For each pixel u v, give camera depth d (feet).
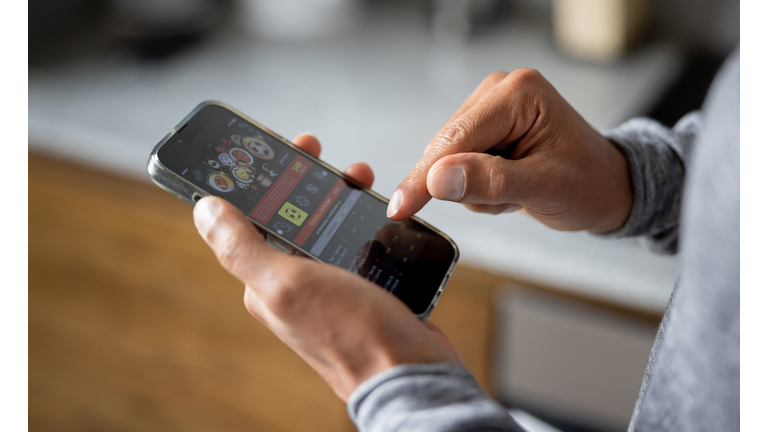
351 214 1.65
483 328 2.70
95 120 3.10
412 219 1.65
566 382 2.65
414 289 1.56
